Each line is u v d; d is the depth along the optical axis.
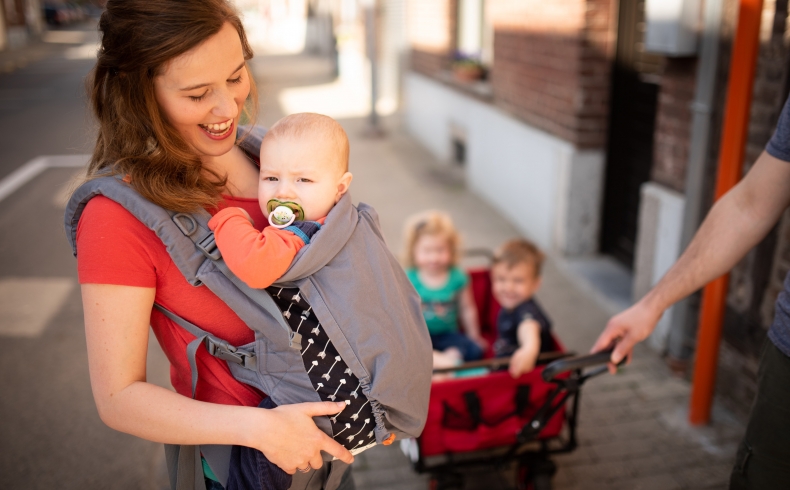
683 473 2.74
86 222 1.12
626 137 4.41
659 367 3.49
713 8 2.87
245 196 1.39
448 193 6.65
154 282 1.15
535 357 2.31
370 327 1.22
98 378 1.12
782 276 2.69
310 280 1.19
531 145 5.16
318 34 21.81
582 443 2.93
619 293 4.28
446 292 3.23
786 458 1.49
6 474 2.83
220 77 1.13
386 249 1.36
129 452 2.97
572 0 4.38
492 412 2.31
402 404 1.26
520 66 5.42
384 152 8.53
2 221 5.91
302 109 11.48
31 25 33.00
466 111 6.89
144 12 1.07
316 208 1.26
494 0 5.94
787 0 2.55
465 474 2.43
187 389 1.30
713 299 2.77
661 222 3.50
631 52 4.26
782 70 2.60
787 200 1.61
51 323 4.12
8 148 8.71
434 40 8.26
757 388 1.57
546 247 5.05
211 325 1.22
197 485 1.31
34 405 3.31
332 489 1.40
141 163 1.13
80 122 10.51
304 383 1.20
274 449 1.13
